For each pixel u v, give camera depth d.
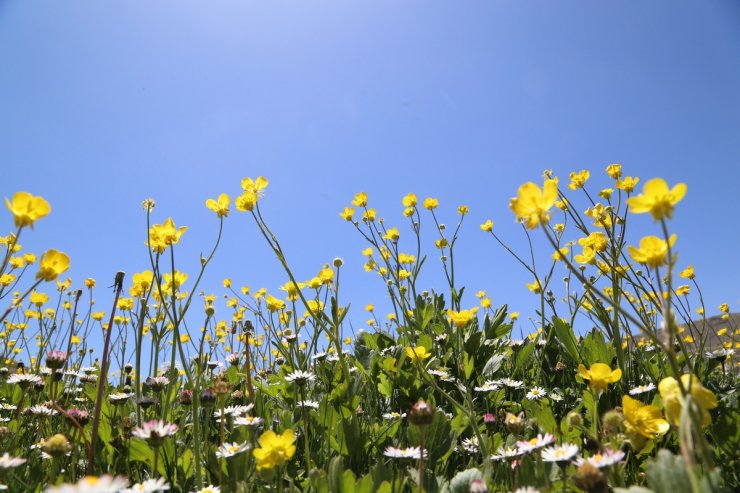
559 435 0.43
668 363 0.58
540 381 0.75
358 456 0.47
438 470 0.45
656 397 0.45
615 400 0.54
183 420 0.58
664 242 0.25
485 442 0.44
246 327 0.56
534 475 0.35
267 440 0.32
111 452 0.49
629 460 0.40
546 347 0.77
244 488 0.35
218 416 0.58
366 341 0.83
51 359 0.43
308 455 0.44
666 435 0.43
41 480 0.42
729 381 0.69
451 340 0.78
